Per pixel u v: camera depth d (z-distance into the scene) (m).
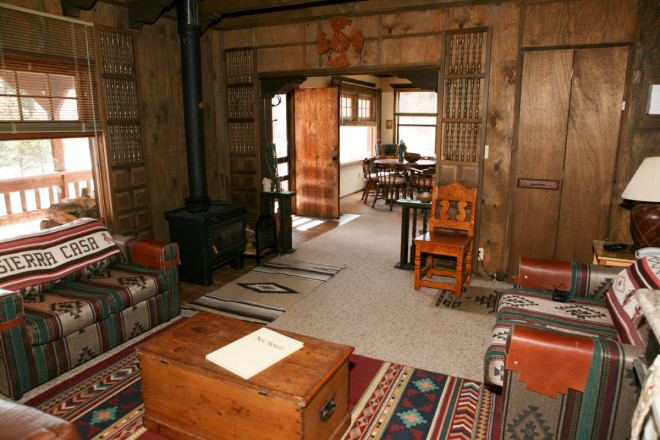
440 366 2.55
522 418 1.69
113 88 3.58
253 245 4.71
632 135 3.33
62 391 2.30
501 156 3.74
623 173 3.40
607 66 3.31
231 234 4.10
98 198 3.59
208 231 3.78
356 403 2.21
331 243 5.26
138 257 3.12
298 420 1.58
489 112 3.72
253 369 1.73
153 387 1.93
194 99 3.75
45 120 3.09
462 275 3.62
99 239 3.03
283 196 4.68
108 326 2.64
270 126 4.95
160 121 4.05
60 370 2.38
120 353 2.70
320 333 2.97
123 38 3.63
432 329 3.02
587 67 3.37
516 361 1.62
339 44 4.14
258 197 4.88
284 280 4.00
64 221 3.26
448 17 3.72
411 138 9.22
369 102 8.88
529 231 3.76
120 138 3.68
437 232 3.95
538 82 3.52
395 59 3.98
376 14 3.97
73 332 2.42
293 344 1.94
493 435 1.98
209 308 3.37
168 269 3.06
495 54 3.62
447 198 3.79
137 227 3.90
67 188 3.57
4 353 2.12
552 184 3.61
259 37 4.52
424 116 8.99
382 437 1.97
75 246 2.87
